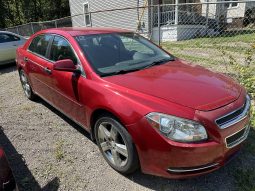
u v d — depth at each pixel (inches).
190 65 156.8
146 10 631.2
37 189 124.7
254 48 258.4
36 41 206.8
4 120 198.5
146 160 113.1
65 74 154.6
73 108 156.0
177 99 112.1
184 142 103.3
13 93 264.2
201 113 105.8
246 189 116.3
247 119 121.2
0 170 97.1
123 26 708.7
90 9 797.9
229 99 116.2
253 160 135.3
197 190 118.3
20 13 1428.4
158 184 122.8
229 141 110.5
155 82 126.6
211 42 499.5
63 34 168.9
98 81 133.0
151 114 108.1
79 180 128.6
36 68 193.5
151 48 173.2
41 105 223.6
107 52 153.2
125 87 123.0
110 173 132.0
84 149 153.2
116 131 123.6
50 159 146.2
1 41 400.2
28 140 167.2
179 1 692.7
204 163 106.1
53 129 179.0
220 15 681.6
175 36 610.5
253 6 665.6
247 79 208.8
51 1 1393.9
